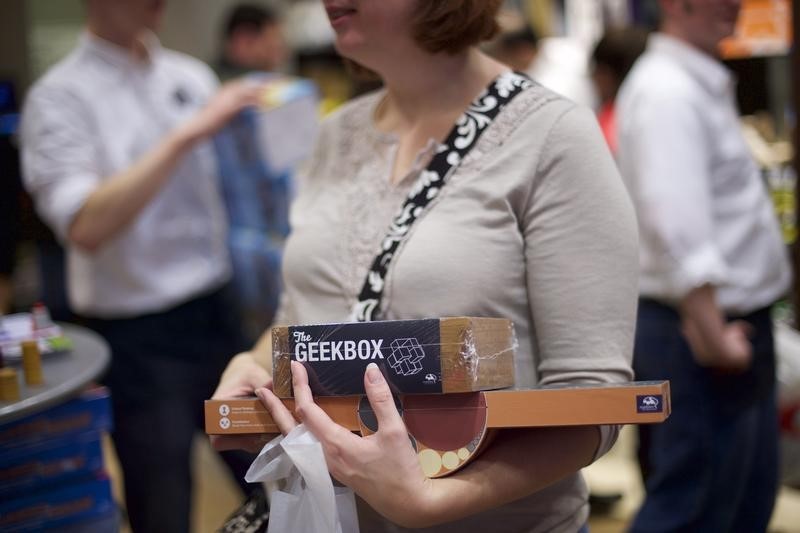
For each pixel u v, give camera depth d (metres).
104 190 2.55
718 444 2.46
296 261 1.44
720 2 2.43
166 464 2.69
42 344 1.88
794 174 2.68
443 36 1.33
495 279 1.26
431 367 1.12
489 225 1.28
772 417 2.51
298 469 1.16
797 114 2.64
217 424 1.22
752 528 2.51
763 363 2.48
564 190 1.25
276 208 2.85
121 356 2.71
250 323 2.93
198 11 5.98
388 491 1.12
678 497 2.48
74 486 1.71
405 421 1.15
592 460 1.25
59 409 1.70
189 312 2.79
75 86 2.69
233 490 3.98
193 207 2.82
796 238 2.73
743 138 2.53
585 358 1.21
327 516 1.16
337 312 1.38
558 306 1.24
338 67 5.04
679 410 2.47
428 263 1.27
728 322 2.46
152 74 2.88
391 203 1.38
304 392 1.15
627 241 1.25
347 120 1.54
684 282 2.34
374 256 1.35
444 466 1.14
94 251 2.58
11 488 1.66
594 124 1.29
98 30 2.77
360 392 1.15
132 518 2.71
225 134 2.95
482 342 1.15
